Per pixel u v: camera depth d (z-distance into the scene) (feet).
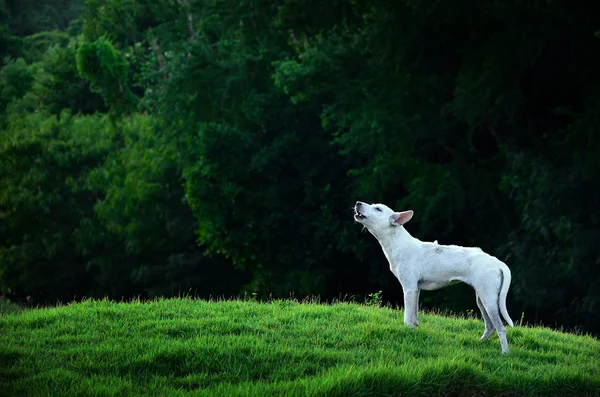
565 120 73.26
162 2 122.01
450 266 33.58
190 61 96.53
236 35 101.14
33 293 135.44
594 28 64.54
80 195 132.26
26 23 242.58
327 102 91.71
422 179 75.56
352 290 96.63
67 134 135.03
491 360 32.04
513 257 69.62
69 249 129.59
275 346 32.19
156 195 115.65
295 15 83.61
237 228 91.15
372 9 78.07
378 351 32.04
